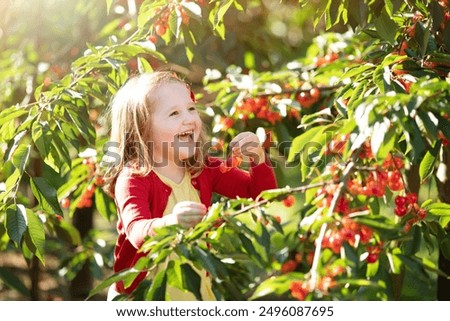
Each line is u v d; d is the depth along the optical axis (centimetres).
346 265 260
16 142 375
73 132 402
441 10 356
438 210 325
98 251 602
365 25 401
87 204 523
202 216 303
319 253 263
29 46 658
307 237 465
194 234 286
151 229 316
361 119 273
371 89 329
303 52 813
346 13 400
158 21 422
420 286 546
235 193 396
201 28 421
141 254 360
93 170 516
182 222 301
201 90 631
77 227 714
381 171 313
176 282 284
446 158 418
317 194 294
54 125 400
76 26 649
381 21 363
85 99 413
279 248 560
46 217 534
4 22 643
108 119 486
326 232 269
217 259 289
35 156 568
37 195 379
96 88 420
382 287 309
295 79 516
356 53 522
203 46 632
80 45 639
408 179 420
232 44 689
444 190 425
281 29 823
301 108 497
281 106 462
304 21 788
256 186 388
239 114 486
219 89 547
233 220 284
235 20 686
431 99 281
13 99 638
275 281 261
